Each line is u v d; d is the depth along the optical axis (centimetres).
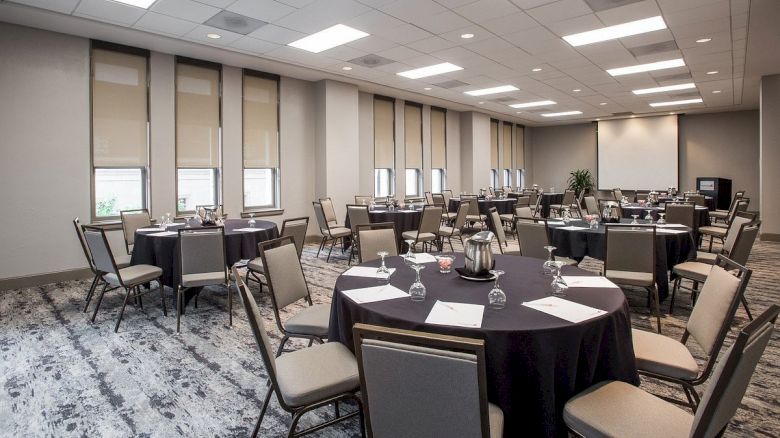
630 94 999
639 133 1381
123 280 374
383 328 129
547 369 167
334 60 692
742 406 254
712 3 472
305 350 218
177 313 380
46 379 285
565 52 654
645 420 156
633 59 697
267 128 778
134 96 610
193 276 389
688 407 226
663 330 373
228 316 413
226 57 669
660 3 472
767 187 835
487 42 602
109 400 259
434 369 120
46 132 538
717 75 818
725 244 476
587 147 1507
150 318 407
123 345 341
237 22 518
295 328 259
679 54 672
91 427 232
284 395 181
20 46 517
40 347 337
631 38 591
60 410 248
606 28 552
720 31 566
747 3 472
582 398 171
